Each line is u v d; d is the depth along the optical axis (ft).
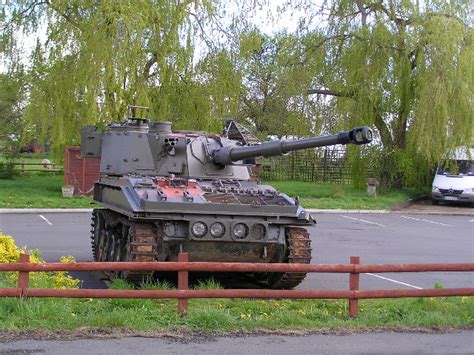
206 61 87.51
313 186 115.14
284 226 36.24
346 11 99.91
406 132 101.30
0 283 29.12
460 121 90.68
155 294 26.50
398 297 28.45
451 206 100.63
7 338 23.61
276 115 121.49
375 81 94.79
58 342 23.44
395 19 96.63
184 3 85.56
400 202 97.35
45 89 83.61
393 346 24.72
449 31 89.97
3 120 113.50
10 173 114.21
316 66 101.45
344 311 29.55
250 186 39.60
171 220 34.09
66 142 85.66
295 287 38.09
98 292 26.14
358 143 30.63
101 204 41.34
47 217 72.69
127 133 41.93
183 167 40.40
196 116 89.25
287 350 23.76
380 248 57.21
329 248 56.13
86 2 82.84
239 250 35.78
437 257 52.70
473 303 31.24
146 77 85.81
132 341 23.98
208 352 23.13
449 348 24.70
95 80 78.38
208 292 26.89
